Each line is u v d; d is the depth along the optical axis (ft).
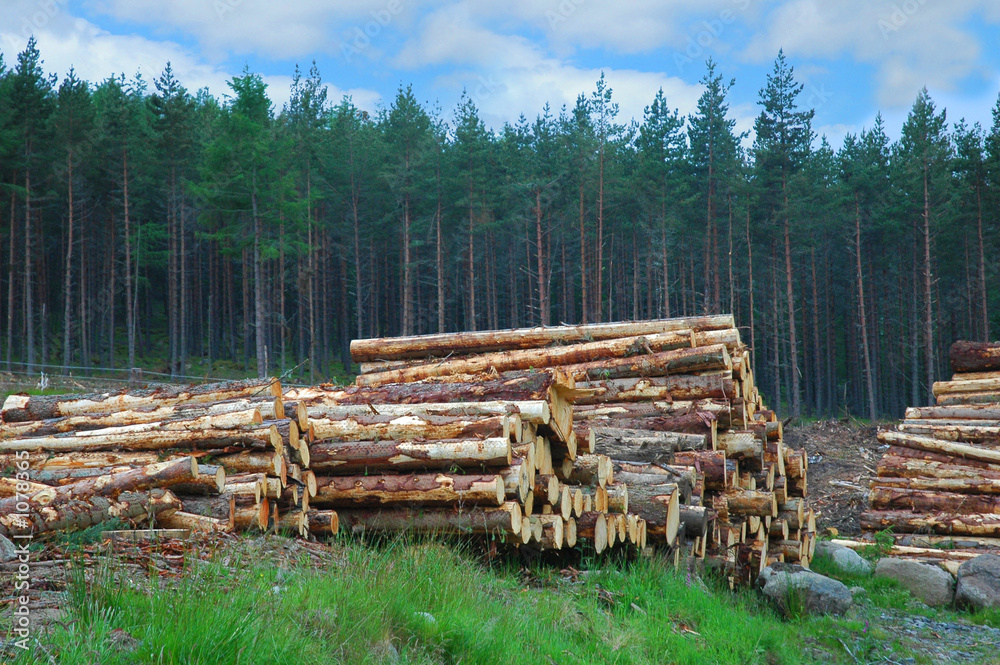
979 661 27.32
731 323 39.88
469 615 17.37
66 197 153.38
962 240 174.29
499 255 208.74
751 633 24.73
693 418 34.81
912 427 56.44
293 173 155.84
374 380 42.96
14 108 139.03
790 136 167.32
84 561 15.05
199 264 174.60
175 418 23.86
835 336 216.54
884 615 33.14
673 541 29.43
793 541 41.24
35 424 25.67
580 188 161.48
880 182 181.57
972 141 173.58
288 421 22.90
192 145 170.19
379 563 18.39
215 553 17.12
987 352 61.67
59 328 165.78
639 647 20.16
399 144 174.91
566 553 27.14
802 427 79.82
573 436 27.53
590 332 41.42
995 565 35.78
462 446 23.20
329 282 190.80
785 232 161.48
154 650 11.32
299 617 13.84
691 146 199.21
